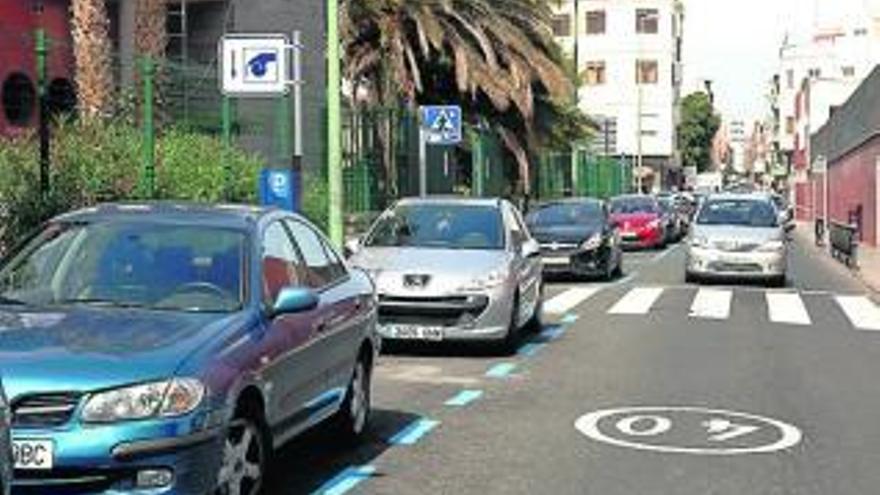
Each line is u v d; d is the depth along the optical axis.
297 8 34.22
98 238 8.30
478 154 37.59
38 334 7.09
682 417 11.25
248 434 7.46
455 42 35.66
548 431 10.55
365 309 9.97
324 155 28.02
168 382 6.79
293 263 8.86
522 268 15.93
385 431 10.51
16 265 8.20
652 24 111.44
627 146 111.69
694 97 138.88
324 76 34.50
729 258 26.73
